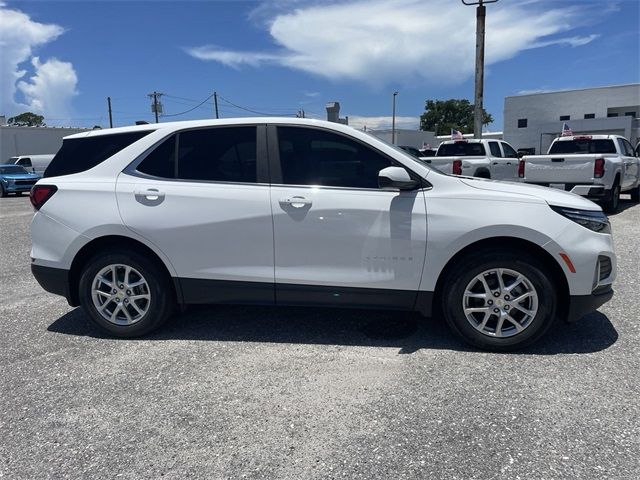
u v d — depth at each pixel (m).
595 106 43.03
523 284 3.74
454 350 3.90
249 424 2.94
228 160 4.09
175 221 4.04
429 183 3.85
